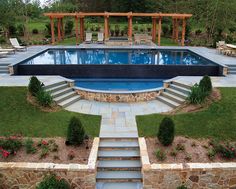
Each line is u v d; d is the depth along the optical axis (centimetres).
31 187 643
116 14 2192
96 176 675
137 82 1416
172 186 642
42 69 1432
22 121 826
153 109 978
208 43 2459
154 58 1786
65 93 1073
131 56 1856
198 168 628
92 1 4478
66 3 4153
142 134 785
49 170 620
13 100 936
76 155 676
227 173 637
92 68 1445
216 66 1427
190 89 1023
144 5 4303
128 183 671
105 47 2056
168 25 3206
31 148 684
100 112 946
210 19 2645
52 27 2212
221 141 742
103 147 743
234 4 2506
